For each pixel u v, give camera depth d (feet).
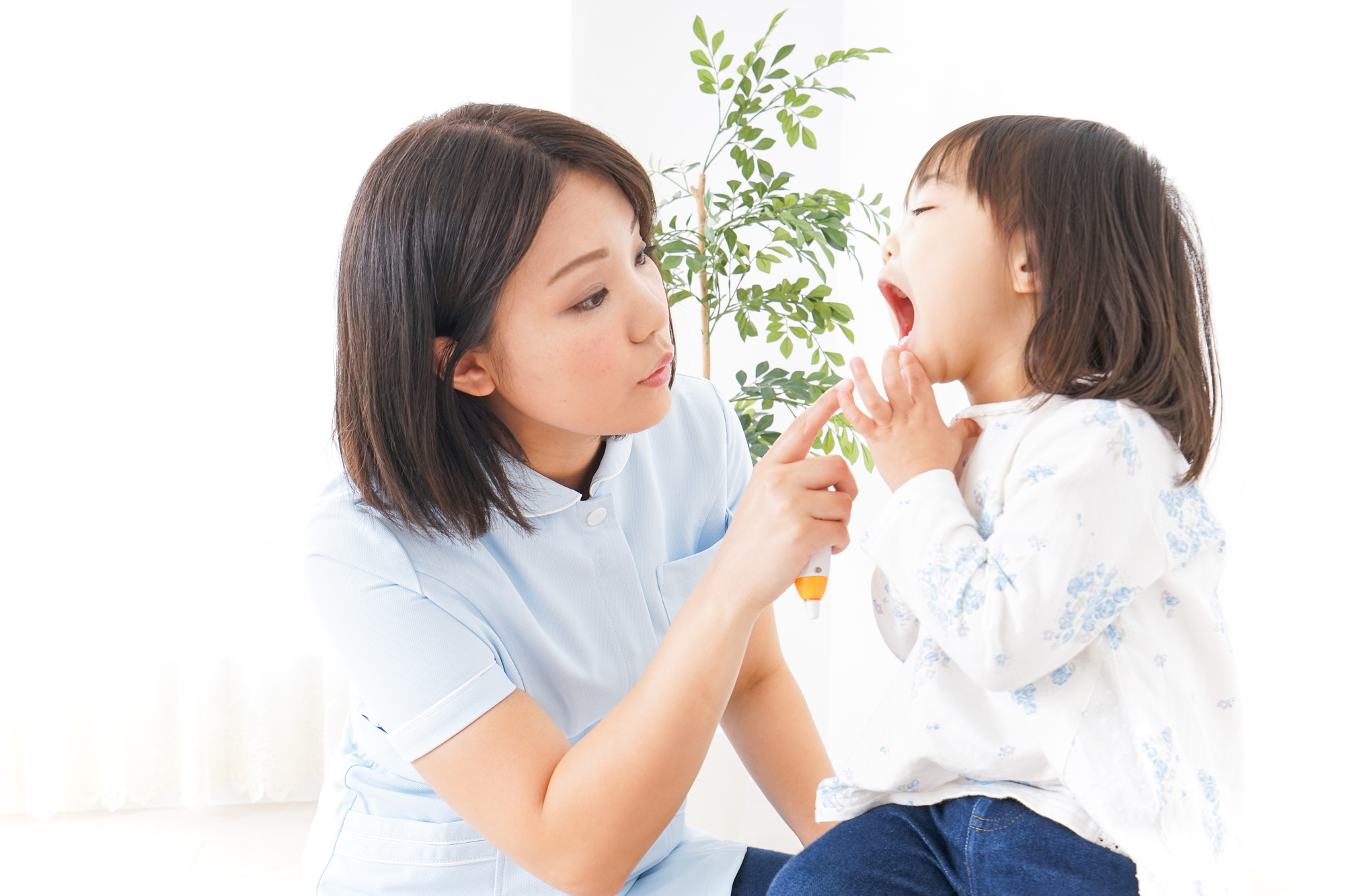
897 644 2.67
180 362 7.07
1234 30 4.30
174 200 7.02
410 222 2.31
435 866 2.77
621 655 2.96
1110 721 2.16
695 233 5.49
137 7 6.91
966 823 2.27
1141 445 2.21
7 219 6.85
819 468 2.32
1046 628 2.07
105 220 6.96
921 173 2.61
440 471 2.48
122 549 7.09
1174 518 2.25
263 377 7.15
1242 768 2.40
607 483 2.92
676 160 8.03
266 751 7.27
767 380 5.39
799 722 3.22
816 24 7.93
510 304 2.35
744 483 3.51
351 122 7.15
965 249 2.44
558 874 2.37
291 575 7.25
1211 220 4.53
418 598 2.56
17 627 7.00
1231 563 4.66
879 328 6.88
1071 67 5.04
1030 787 2.26
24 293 6.89
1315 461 4.10
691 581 3.14
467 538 2.61
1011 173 2.39
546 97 7.29
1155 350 2.31
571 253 2.33
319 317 7.16
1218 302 4.58
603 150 2.45
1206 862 2.10
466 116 2.49
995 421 2.43
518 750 2.44
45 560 7.01
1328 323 3.96
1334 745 4.10
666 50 7.98
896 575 2.29
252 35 7.04
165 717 7.33
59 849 6.79
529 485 2.74
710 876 2.92
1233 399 4.56
